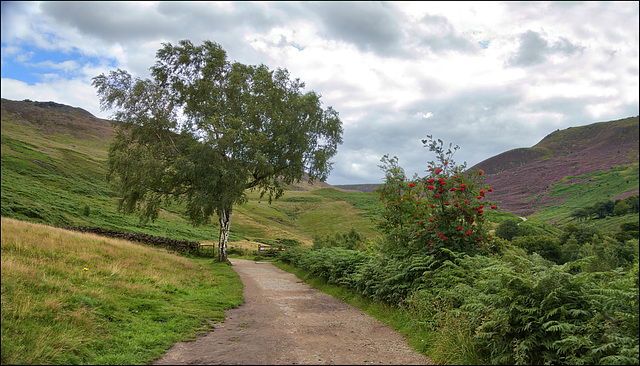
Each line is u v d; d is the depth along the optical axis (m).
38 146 101.38
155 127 25.12
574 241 62.28
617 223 123.94
